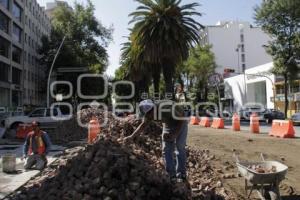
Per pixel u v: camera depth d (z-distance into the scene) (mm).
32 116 29547
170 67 40625
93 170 7770
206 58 87938
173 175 8703
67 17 81625
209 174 11453
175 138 8734
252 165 9094
